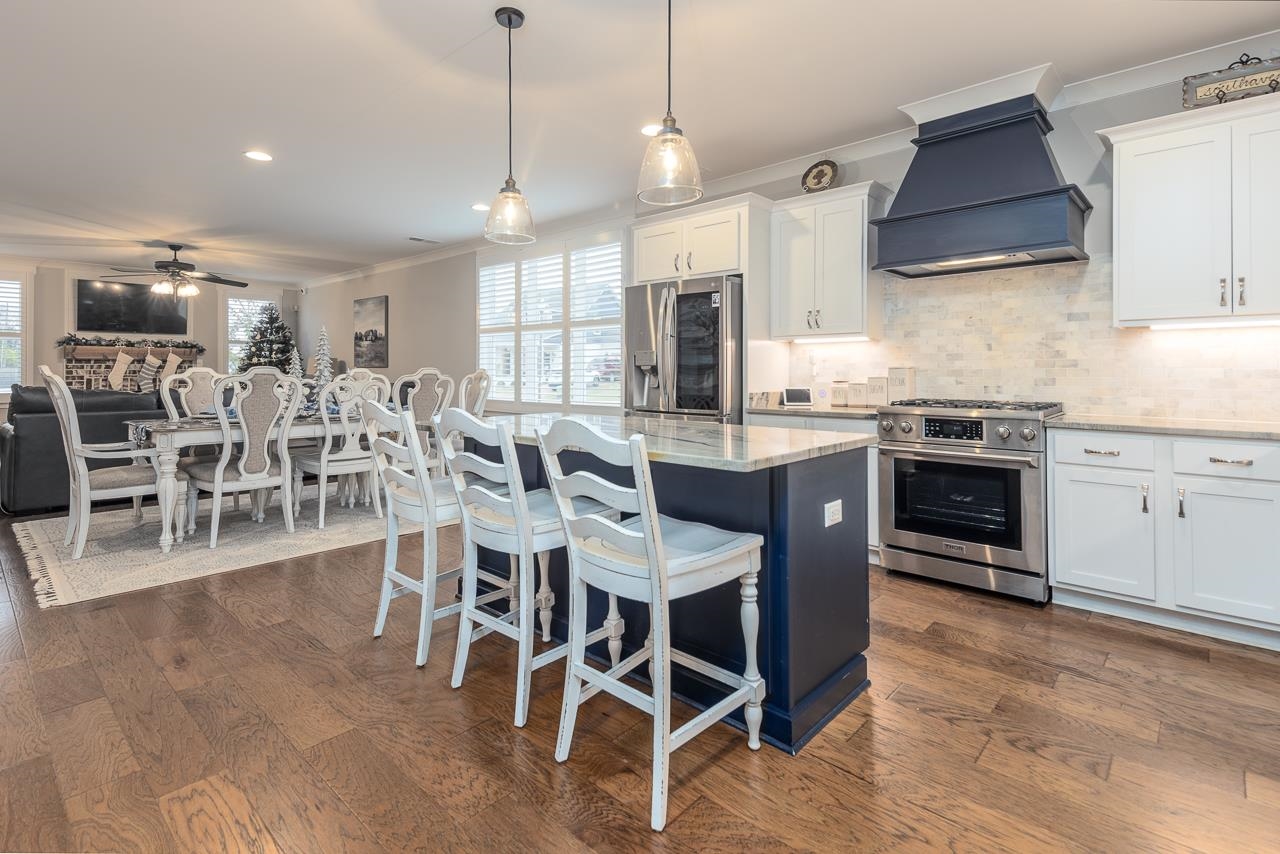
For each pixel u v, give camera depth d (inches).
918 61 115.5
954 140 131.6
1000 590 119.8
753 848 56.8
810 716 75.0
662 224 178.4
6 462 175.8
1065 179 130.0
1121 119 123.5
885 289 157.9
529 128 145.3
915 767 68.4
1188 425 105.3
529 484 106.4
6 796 62.4
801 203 159.5
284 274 340.2
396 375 309.1
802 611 74.2
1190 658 94.5
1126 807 61.9
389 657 94.6
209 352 353.4
